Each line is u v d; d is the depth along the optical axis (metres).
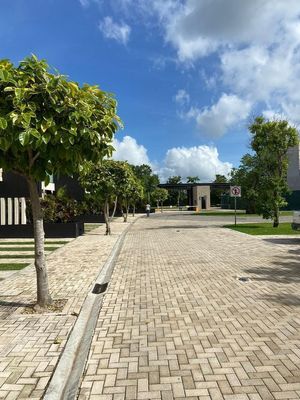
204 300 6.89
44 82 5.42
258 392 3.70
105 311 6.39
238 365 4.27
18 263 11.21
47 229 18.73
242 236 17.31
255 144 22.98
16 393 3.72
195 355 4.56
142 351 4.73
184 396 3.67
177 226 25.73
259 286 7.78
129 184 19.89
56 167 6.10
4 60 5.34
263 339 4.99
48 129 5.14
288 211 45.34
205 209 66.94
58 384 3.89
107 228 20.38
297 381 3.89
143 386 3.88
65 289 7.89
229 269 9.66
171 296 7.25
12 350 4.73
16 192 19.78
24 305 6.66
